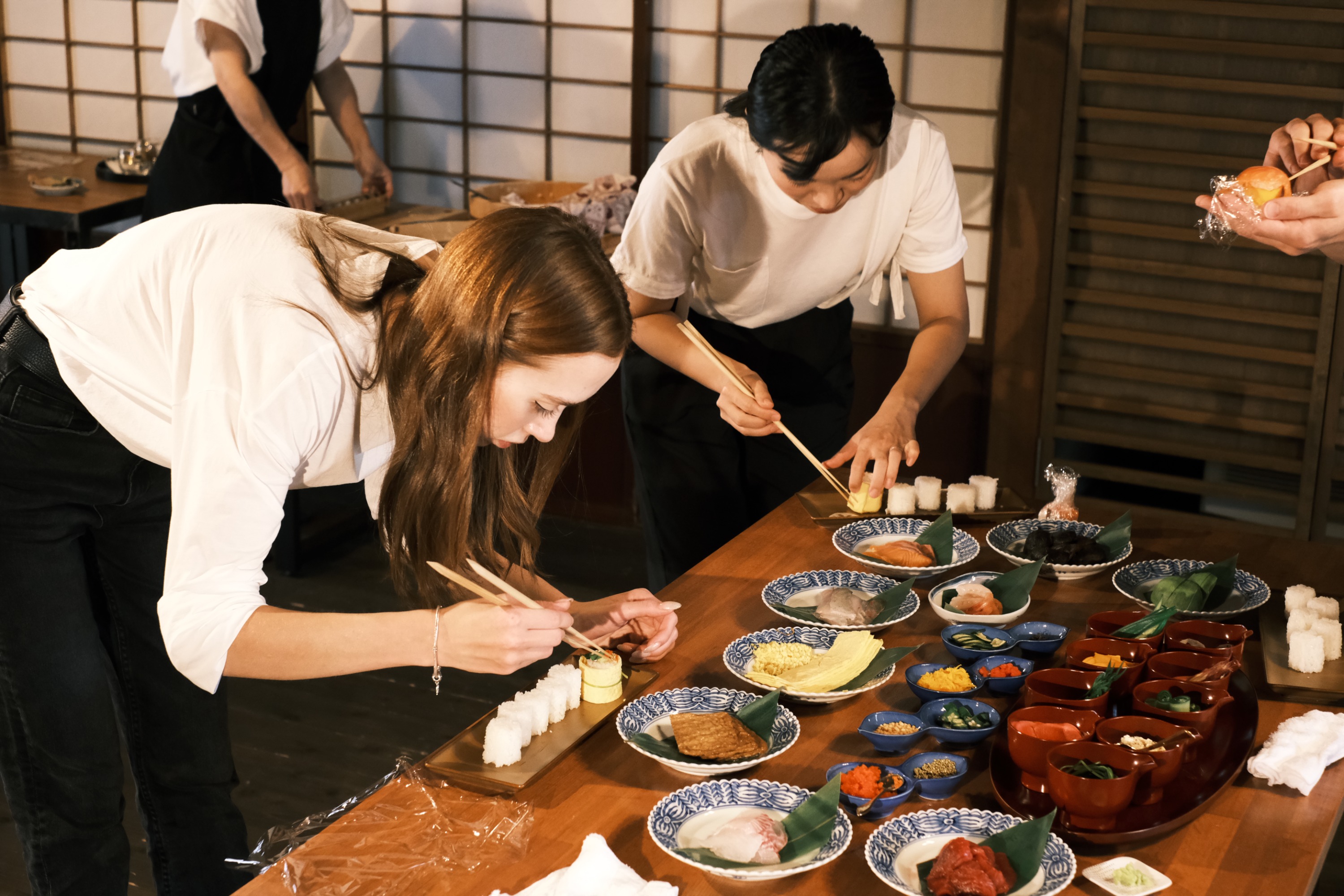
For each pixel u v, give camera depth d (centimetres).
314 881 125
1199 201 179
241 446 127
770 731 148
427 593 151
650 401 252
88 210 380
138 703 189
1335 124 184
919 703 159
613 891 117
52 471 160
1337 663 167
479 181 425
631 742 145
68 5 460
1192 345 347
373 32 421
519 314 122
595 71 398
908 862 127
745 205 225
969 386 377
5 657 168
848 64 177
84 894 180
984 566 199
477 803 137
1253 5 320
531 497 163
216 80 359
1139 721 140
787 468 258
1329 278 328
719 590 190
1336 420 336
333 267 133
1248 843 131
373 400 135
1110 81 338
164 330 145
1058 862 123
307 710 292
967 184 365
